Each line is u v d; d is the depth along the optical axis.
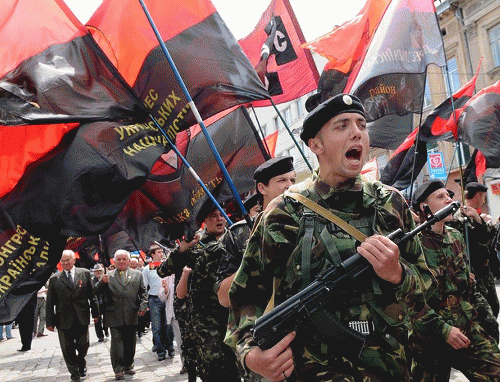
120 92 3.97
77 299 8.16
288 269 1.95
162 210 4.79
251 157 5.67
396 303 1.87
